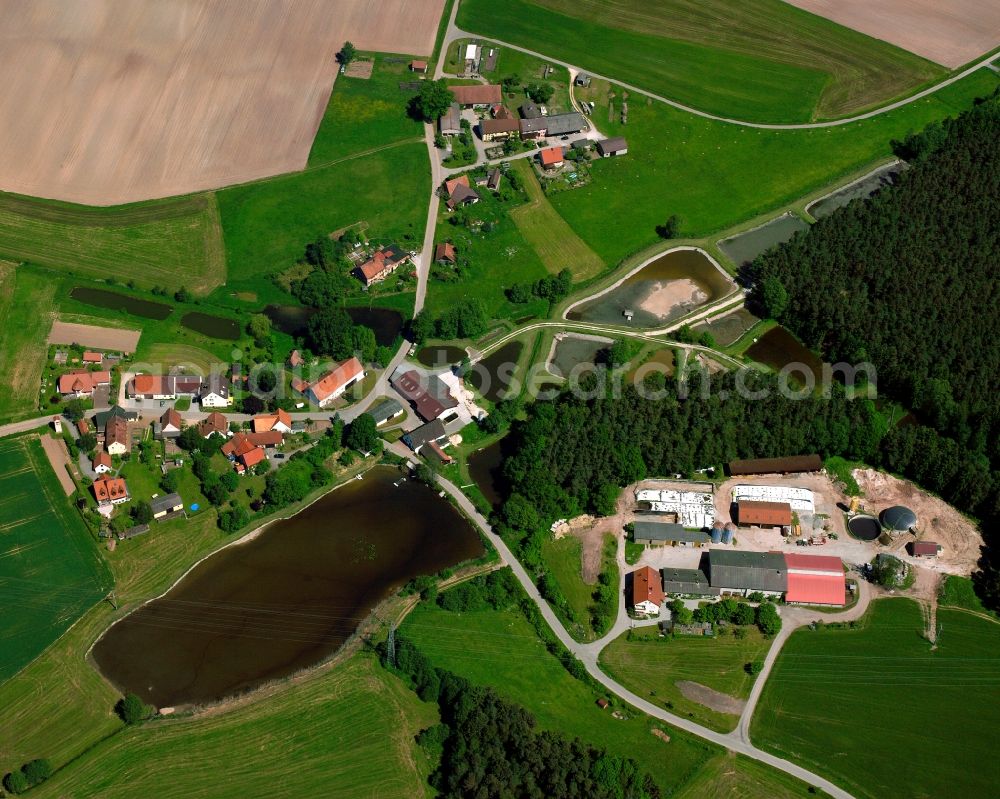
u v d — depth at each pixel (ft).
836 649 633.20
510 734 571.69
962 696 613.52
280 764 574.56
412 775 570.05
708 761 581.12
